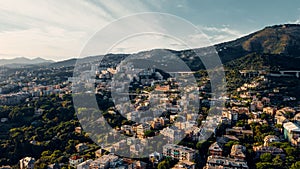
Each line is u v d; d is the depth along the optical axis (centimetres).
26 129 10912
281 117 11250
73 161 7888
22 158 8838
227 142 8862
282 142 8856
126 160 7619
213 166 7088
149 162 7550
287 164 7056
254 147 8431
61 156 8381
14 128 11181
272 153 7881
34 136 10125
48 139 10038
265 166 6931
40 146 9356
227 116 11462
